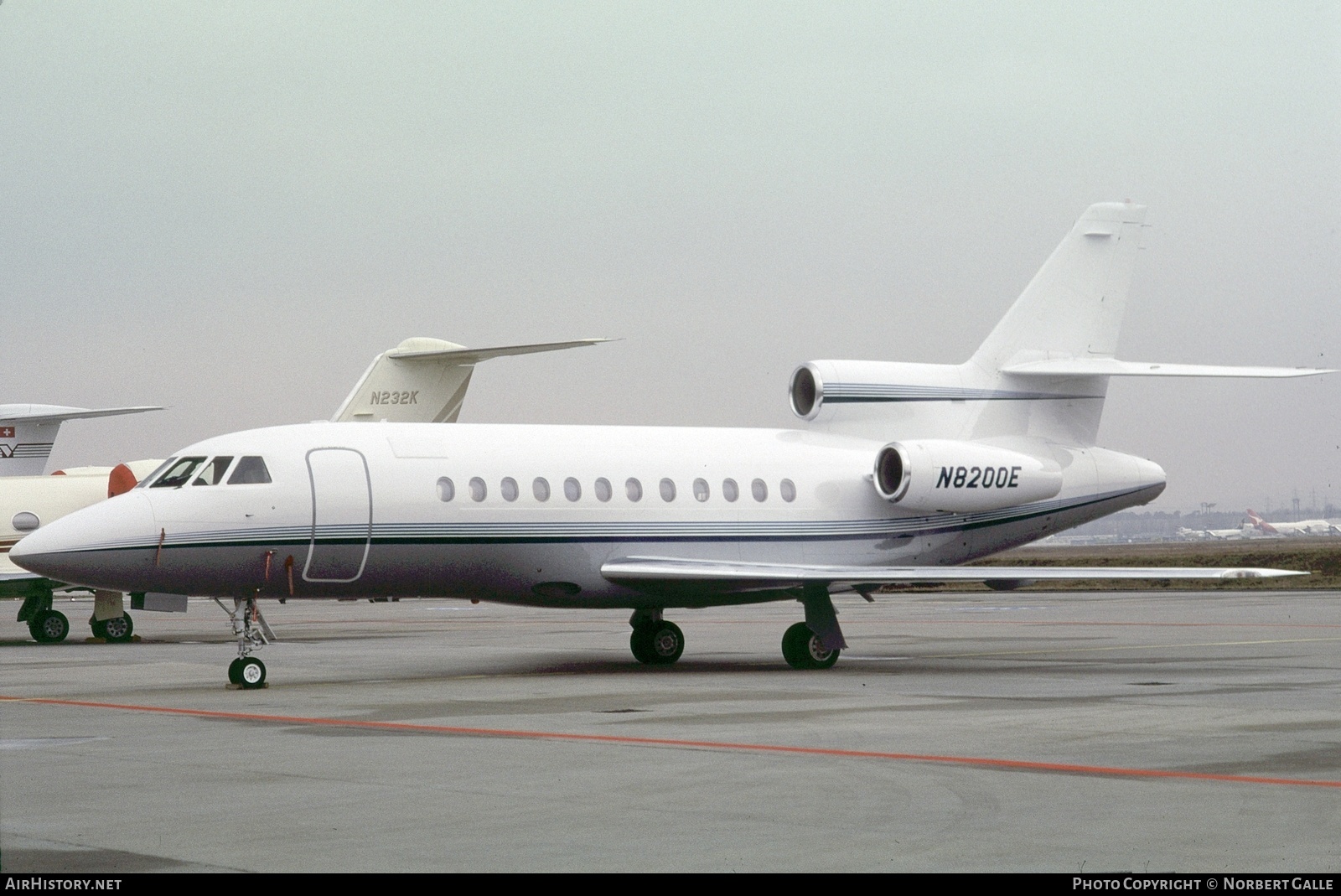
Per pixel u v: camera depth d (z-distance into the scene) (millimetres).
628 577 80000
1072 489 94125
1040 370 93375
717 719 55688
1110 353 96750
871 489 89562
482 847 32312
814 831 33844
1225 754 45812
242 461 73875
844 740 49250
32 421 142750
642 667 84000
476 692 67750
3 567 114688
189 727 54781
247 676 71125
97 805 37625
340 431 77438
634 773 42344
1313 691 66062
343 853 31781
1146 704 60375
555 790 39469
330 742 49812
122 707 62250
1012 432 94375
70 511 121438
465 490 77938
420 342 124812
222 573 72188
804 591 81875
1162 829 33969
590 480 81750
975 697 63688
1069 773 42062
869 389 91750
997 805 37031
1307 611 149000
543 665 86062
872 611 158500
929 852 31703
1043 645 99750
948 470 88438
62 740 50938
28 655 100250
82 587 74500
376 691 69125
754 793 38875
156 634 127812
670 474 84312
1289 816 35500
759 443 89000
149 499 71875
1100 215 96562
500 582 79688
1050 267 95625
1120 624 126250
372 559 75625
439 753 46812
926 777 41375
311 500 73875
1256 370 86625
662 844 32594
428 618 156500
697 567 80812
